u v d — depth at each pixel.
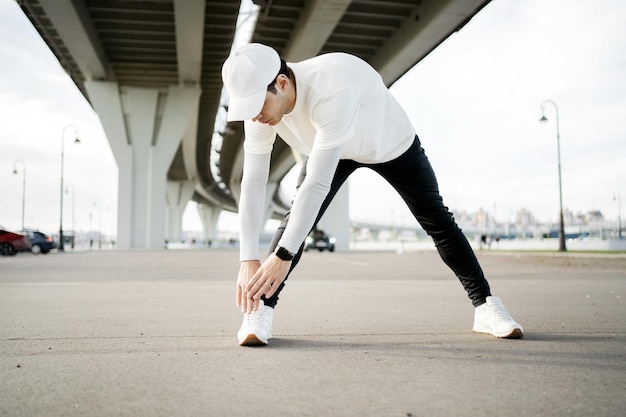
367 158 3.06
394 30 24.34
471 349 3.11
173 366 2.66
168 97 35.19
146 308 5.36
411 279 10.25
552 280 9.91
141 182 35.94
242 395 2.15
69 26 23.80
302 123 2.79
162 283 9.02
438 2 19.84
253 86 2.50
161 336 3.62
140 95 35.62
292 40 24.50
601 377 2.44
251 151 3.10
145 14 24.92
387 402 2.05
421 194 3.36
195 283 9.02
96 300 6.16
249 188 3.10
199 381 2.37
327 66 2.69
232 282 9.27
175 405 2.02
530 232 96.69
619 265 15.45
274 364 2.71
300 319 4.53
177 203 85.25
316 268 14.77
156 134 36.88
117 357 2.89
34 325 4.14
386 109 3.00
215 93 37.88
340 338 3.54
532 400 2.08
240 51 2.56
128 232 36.06
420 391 2.21
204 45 28.11
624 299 6.31
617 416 1.89
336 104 2.60
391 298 6.45
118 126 34.91
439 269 14.25
